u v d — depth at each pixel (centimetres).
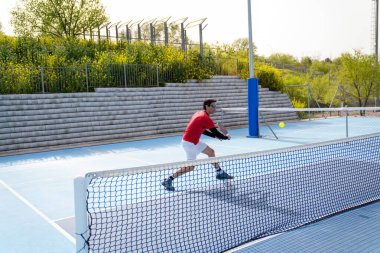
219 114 1795
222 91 1930
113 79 1692
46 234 462
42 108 1334
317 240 409
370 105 2764
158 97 1658
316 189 569
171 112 1633
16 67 1477
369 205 518
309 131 1529
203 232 409
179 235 403
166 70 1866
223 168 748
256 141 1253
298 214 475
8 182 757
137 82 1769
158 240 391
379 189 573
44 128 1274
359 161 733
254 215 471
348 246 393
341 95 2747
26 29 2992
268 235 412
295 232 430
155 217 456
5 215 542
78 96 1455
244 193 521
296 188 571
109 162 951
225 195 557
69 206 582
